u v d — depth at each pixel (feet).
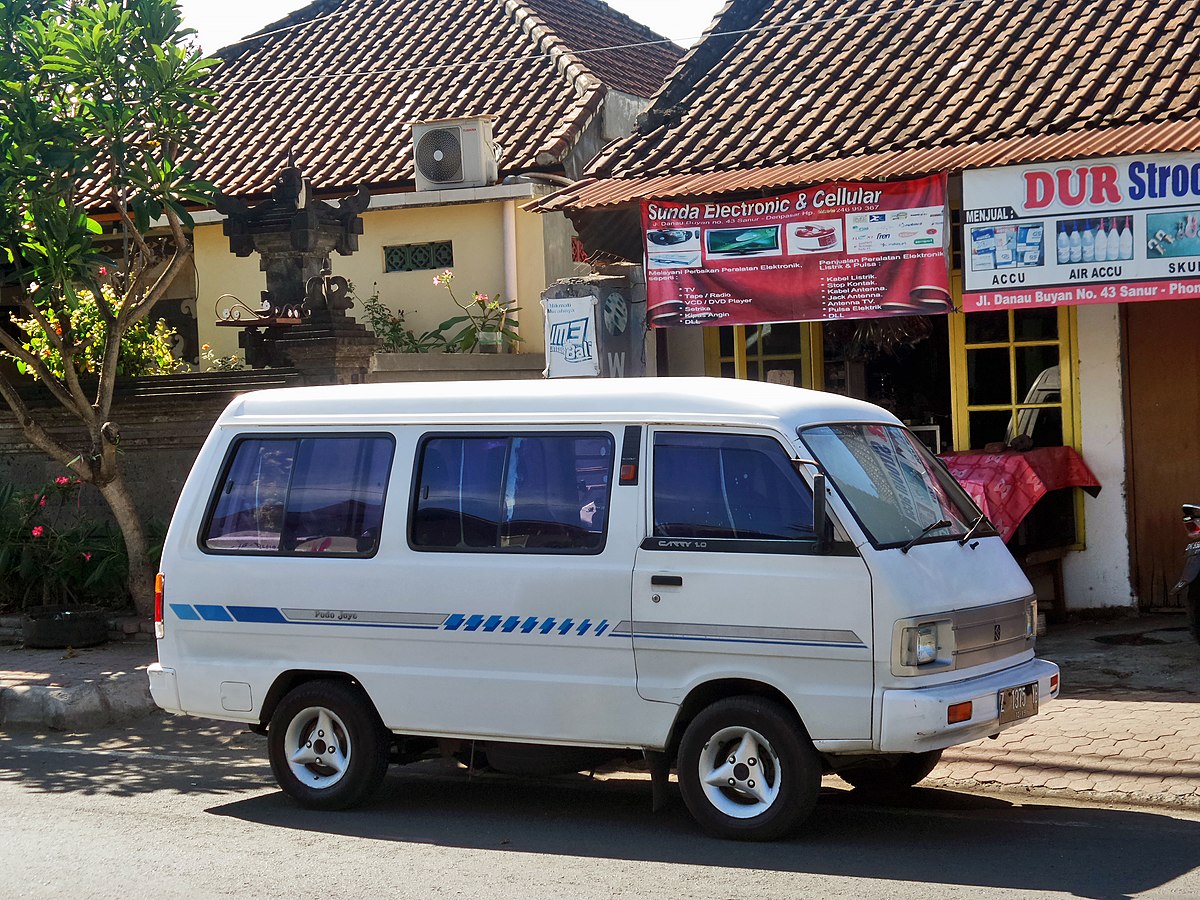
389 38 64.69
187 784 26.78
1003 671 22.40
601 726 22.18
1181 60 37.60
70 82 37.63
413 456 23.94
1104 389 38.22
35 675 34.73
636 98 58.59
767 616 21.06
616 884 19.51
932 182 33.86
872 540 20.79
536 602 22.57
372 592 23.76
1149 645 33.88
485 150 50.75
